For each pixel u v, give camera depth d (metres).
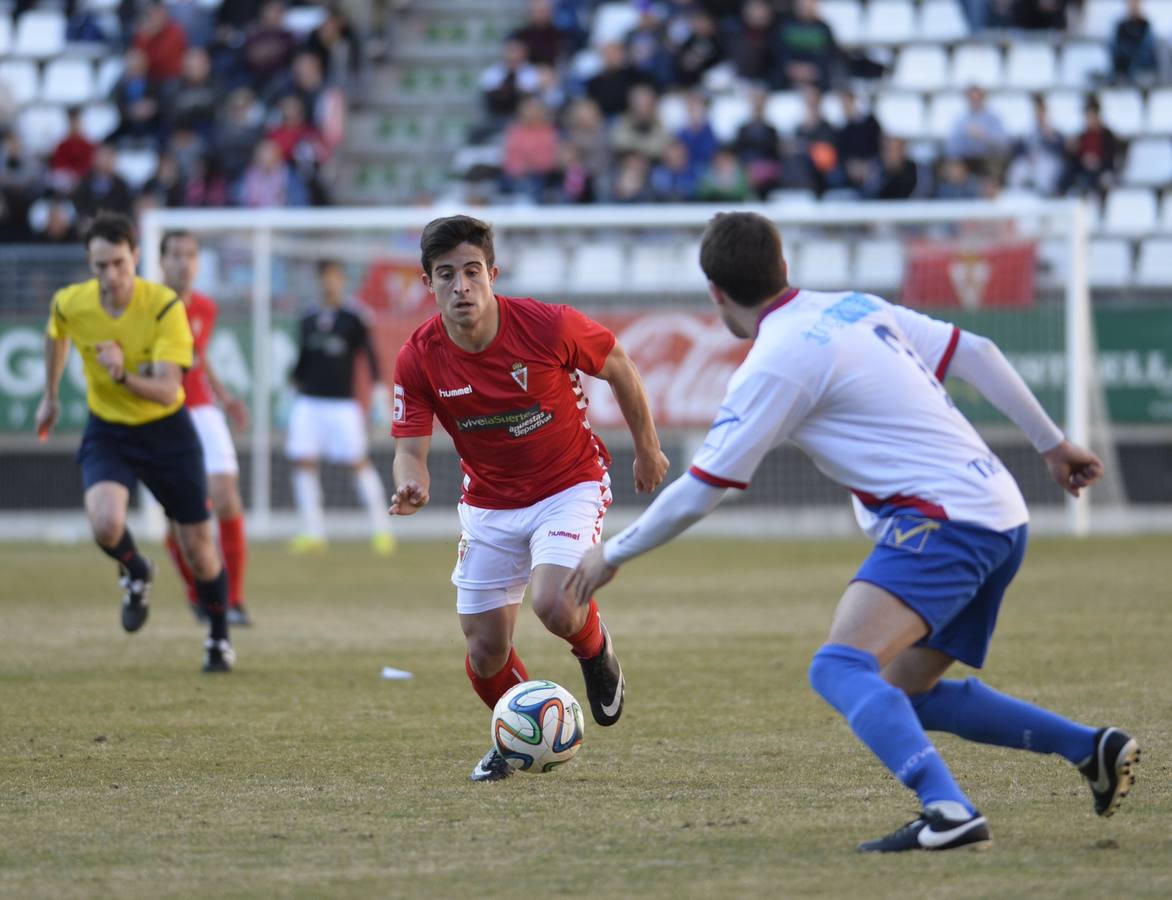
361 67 79.06
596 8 78.06
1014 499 13.81
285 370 60.38
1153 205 67.31
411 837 14.48
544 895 12.24
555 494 18.36
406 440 18.16
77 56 78.88
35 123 75.31
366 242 65.94
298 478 54.31
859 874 12.73
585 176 65.75
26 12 82.56
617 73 70.00
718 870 12.99
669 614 35.06
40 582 44.19
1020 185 66.62
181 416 26.75
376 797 16.45
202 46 78.19
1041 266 62.78
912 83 74.56
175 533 32.44
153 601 39.66
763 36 72.62
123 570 27.12
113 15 82.94
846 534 60.53
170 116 71.81
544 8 73.00
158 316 26.36
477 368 17.84
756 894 12.13
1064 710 21.61
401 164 75.44
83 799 16.44
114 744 19.86
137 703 23.34
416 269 59.28
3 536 61.75
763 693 23.80
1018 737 14.22
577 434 18.64
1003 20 76.38
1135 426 58.91
